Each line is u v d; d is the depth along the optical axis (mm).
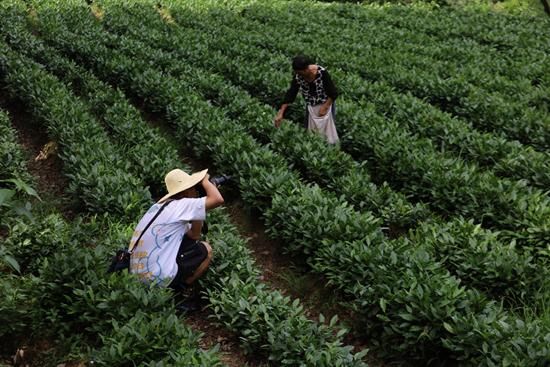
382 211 6457
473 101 9750
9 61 10680
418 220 6355
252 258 6363
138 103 10898
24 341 4883
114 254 5500
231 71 11469
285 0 21234
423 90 10695
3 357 4773
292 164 7680
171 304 4957
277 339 4574
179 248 5062
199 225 5082
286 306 4926
